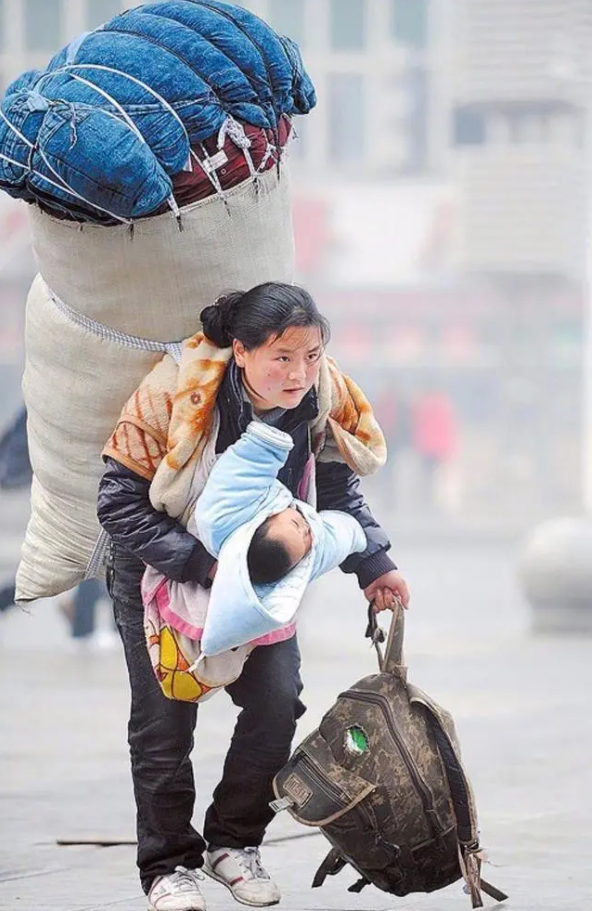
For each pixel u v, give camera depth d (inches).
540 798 681.6
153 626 438.6
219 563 421.1
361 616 1734.7
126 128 418.3
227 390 430.6
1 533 3073.3
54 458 469.1
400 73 3806.6
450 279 3735.2
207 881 541.3
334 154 3836.1
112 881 538.0
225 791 466.9
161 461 431.8
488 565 2532.0
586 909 487.5
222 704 999.6
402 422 3437.5
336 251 3806.6
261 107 440.5
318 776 441.1
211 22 439.5
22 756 804.0
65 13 3811.5
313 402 438.6
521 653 1348.4
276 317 419.2
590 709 973.2
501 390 3745.1
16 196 434.0
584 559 1525.6
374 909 492.4
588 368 3683.6
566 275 3563.0
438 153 3809.1
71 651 1350.9
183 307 442.6
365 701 446.6
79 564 478.3
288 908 494.0
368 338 3801.7
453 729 447.5
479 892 450.9
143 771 453.1
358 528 450.0
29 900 509.0
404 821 438.6
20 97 426.6
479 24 3479.3
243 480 423.5
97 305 443.8
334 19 3826.3
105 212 421.7
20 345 3693.4
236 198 437.7
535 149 3533.5
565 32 3444.9
